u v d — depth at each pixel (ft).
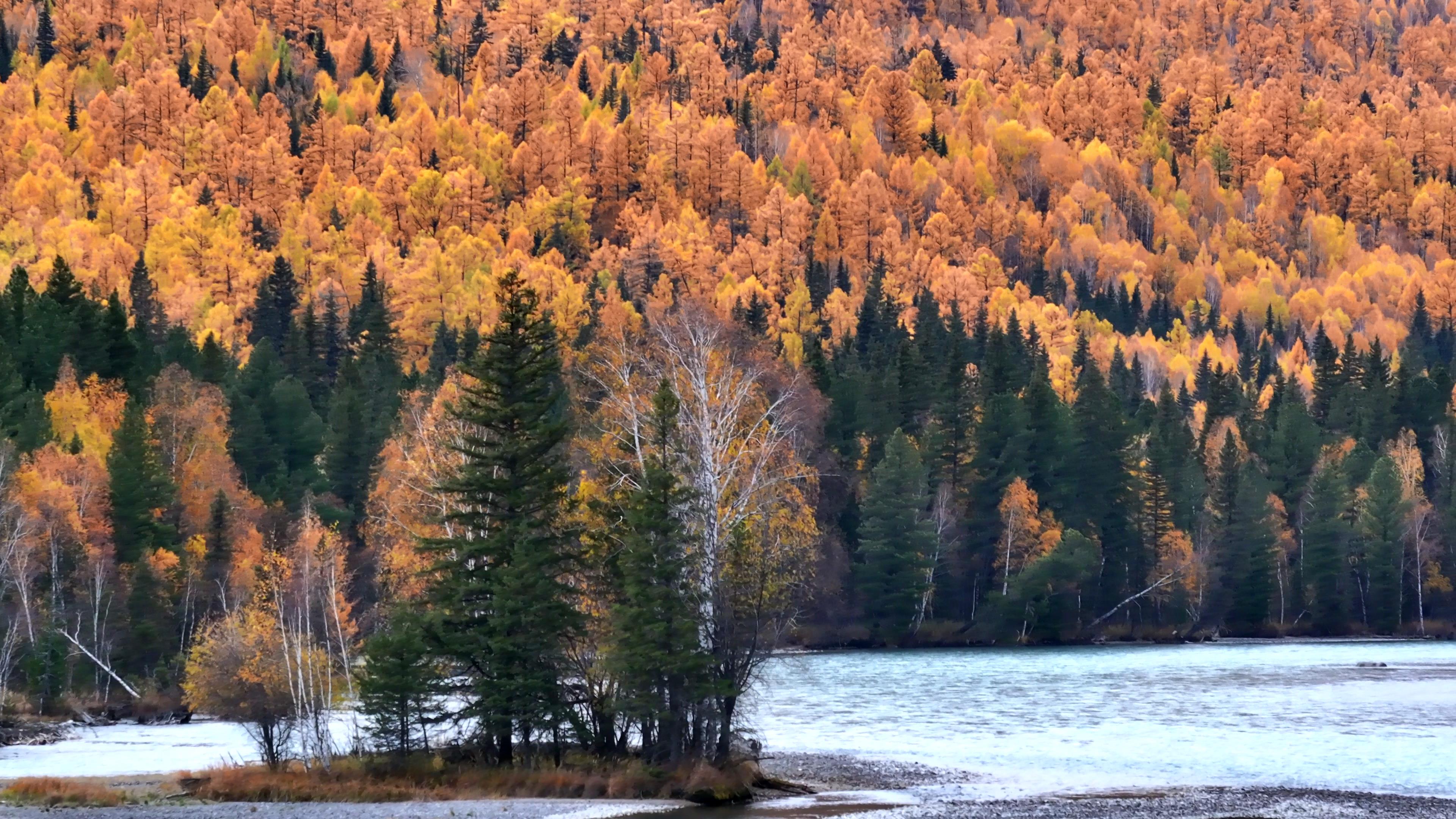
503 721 385.70
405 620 404.16
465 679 411.54
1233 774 388.98
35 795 362.94
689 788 359.25
